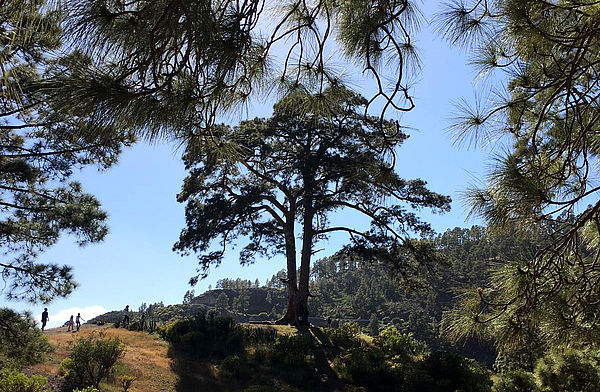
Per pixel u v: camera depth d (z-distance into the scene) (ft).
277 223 108.06
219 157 10.63
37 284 44.65
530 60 12.98
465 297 11.34
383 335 84.64
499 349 11.21
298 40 11.56
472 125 13.44
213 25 7.40
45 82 6.61
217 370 67.36
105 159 45.70
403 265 94.07
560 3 11.23
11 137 45.91
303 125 84.48
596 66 12.58
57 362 58.49
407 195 89.97
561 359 29.19
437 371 66.39
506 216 10.87
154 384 57.52
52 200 49.01
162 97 7.68
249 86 10.38
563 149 11.73
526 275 10.68
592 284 10.55
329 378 68.39
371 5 10.60
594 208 10.35
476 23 12.01
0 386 40.37
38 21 6.33
